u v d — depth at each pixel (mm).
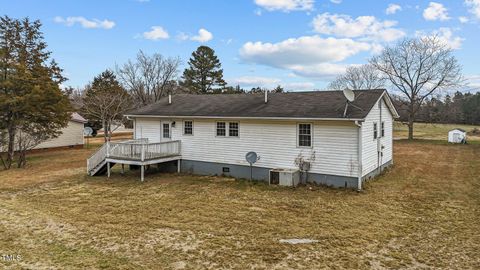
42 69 22219
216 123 15938
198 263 6316
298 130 13656
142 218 9266
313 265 6219
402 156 22062
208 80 54094
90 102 36031
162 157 15930
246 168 15148
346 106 13242
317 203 10734
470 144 29812
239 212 9844
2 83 19078
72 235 7852
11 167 19016
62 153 25312
